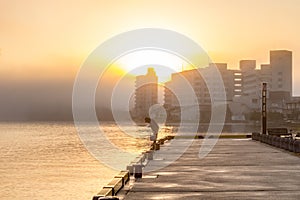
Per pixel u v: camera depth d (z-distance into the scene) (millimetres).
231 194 16438
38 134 162750
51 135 152250
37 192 31391
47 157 63500
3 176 39875
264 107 54031
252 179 20141
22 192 31500
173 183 18953
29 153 72250
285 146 36875
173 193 16641
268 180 19797
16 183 35500
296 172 22578
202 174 21812
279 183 18953
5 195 30281
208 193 16641
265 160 28469
